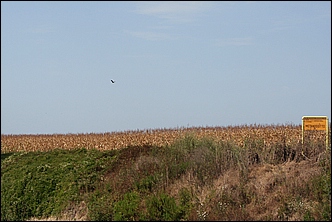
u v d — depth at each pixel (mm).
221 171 23422
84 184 26359
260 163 23922
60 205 25516
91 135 43469
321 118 24156
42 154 35062
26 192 27531
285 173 21922
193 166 24250
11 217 26031
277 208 19672
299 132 34312
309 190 20234
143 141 38906
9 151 43906
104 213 21516
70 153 34281
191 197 21422
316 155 23312
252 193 20922
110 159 29531
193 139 27766
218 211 19812
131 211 20719
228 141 27484
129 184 24266
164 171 24438
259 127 36625
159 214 20250
